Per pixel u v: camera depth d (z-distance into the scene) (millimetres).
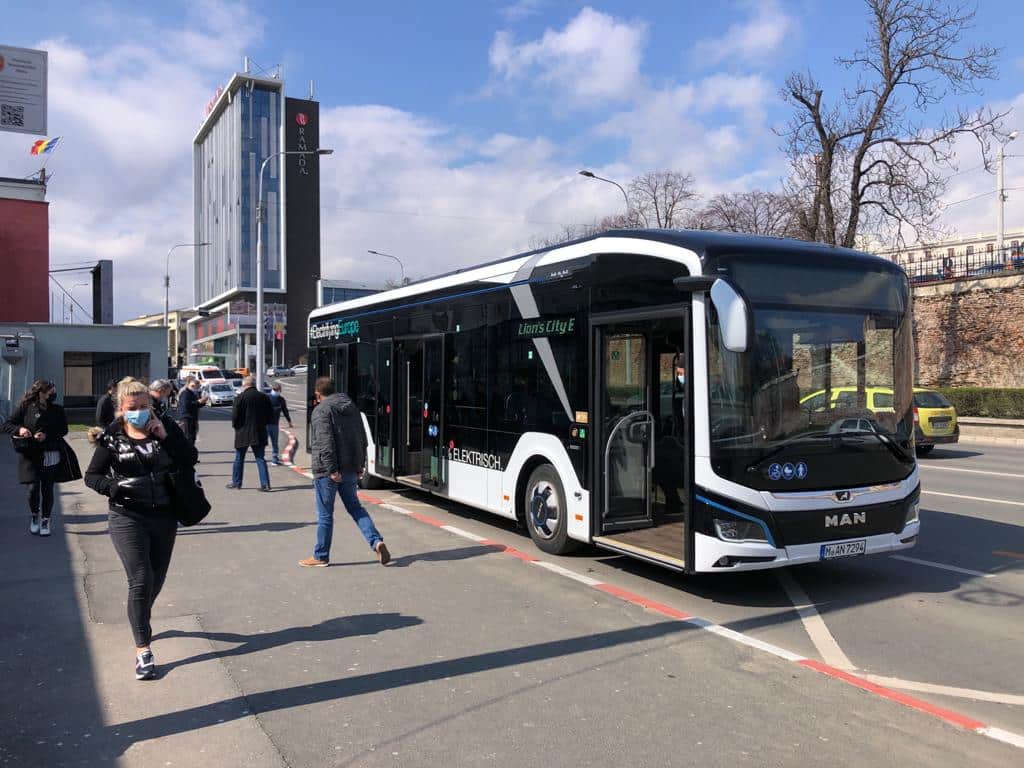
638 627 5672
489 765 3633
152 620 5766
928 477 14281
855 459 6340
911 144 28609
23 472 8680
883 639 5543
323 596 6402
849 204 30953
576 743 3857
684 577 7211
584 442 7309
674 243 6387
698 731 4008
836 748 3836
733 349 5691
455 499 9617
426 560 7688
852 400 6438
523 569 7355
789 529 6008
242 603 6199
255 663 4902
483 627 5633
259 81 117000
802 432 6152
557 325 7754
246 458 17484
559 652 5141
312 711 4207
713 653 5172
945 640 5531
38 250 31828
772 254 6289
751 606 6328
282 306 108500
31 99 14203
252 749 3777
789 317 6230
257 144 117250
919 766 3666
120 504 4719
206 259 139375
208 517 9977
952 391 26969
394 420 11383
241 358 102750
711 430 5996
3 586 6711
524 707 4277
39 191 31906
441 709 4242
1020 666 5035
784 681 4703
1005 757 3760
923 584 7023
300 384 63938
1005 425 23562
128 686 4539
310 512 10359
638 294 6711
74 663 4906
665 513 7691
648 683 4641
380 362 11875
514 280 8492
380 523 9672
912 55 27953
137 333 29891
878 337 6629
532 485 8156
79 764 3625
